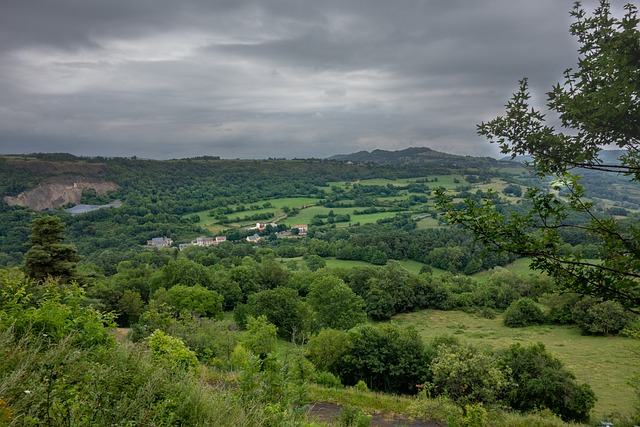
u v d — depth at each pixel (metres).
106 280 56.31
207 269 62.16
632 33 3.71
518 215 3.95
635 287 3.65
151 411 4.05
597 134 4.25
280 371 6.06
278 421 5.09
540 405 21.22
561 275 3.88
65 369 4.09
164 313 20.59
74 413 3.32
